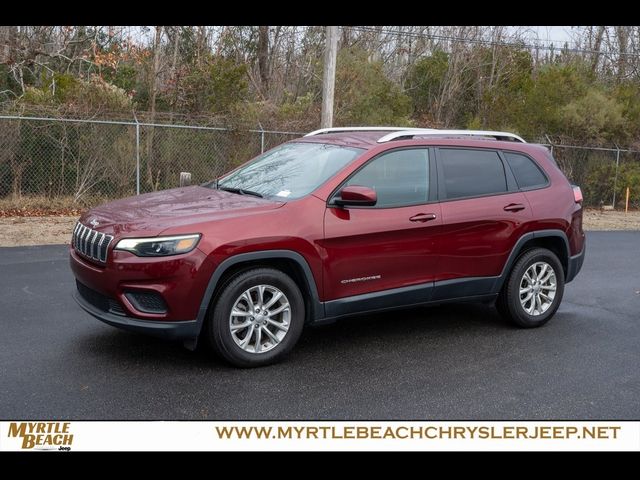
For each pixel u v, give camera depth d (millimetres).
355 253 5688
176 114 16578
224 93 18547
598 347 6328
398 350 6031
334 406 4770
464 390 5152
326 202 5613
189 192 6145
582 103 21672
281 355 5477
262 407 4695
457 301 6410
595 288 8945
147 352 5652
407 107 23891
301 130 17172
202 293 5059
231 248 5117
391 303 5965
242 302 5320
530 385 5312
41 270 8641
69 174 15227
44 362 5336
